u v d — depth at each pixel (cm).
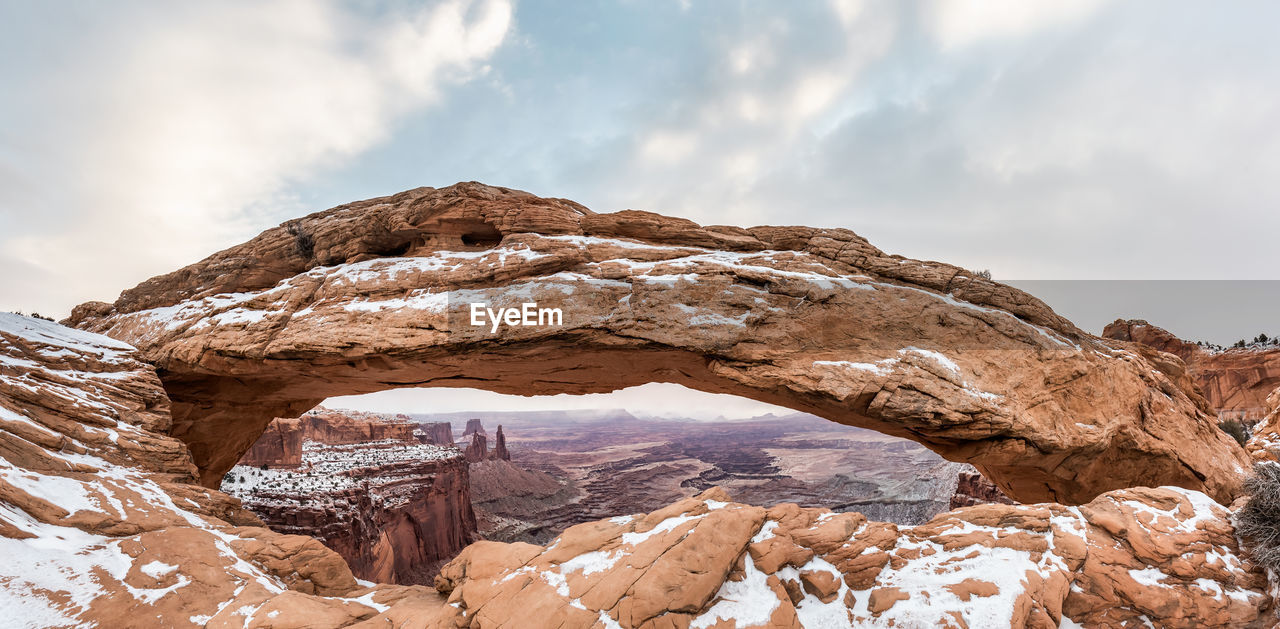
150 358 1758
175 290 2044
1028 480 1625
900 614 718
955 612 706
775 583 747
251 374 1736
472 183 1803
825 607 740
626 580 738
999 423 1381
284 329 1630
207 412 1978
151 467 1335
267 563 1057
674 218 1789
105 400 1452
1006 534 827
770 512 864
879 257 1691
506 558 855
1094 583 770
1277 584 750
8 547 882
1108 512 877
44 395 1307
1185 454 1568
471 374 1742
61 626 794
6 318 1616
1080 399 1489
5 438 1119
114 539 1020
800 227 1798
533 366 1653
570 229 1753
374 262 1759
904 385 1404
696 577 729
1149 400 1617
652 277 1570
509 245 1692
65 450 1214
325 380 1842
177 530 1078
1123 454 1534
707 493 910
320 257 1883
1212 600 751
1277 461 866
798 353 1460
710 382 1647
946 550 813
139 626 827
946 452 1549
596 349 1511
